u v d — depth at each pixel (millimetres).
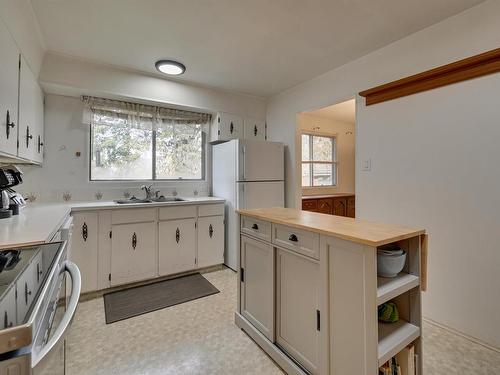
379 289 1170
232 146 3248
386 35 2230
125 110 3061
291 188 3555
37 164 2592
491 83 1765
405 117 2238
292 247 1500
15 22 1630
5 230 1395
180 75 3041
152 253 2777
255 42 2340
